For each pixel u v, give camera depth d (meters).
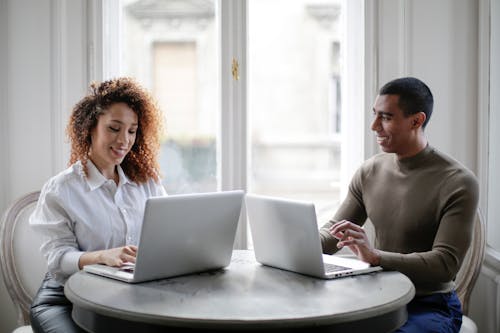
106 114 1.88
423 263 1.70
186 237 1.56
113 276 1.56
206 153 2.62
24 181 2.38
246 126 2.45
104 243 1.89
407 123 1.87
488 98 2.42
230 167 2.44
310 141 9.27
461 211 1.78
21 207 2.19
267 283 1.54
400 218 1.90
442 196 1.82
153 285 1.51
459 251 1.74
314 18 9.05
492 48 2.41
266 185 9.23
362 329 1.31
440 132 2.47
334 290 1.47
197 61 7.61
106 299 1.37
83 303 1.36
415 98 1.86
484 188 2.44
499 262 2.28
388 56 2.44
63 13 2.35
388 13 2.43
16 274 2.15
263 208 1.70
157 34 7.43
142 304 1.34
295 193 9.14
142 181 2.04
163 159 2.64
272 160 9.34
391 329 1.38
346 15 2.49
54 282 1.90
